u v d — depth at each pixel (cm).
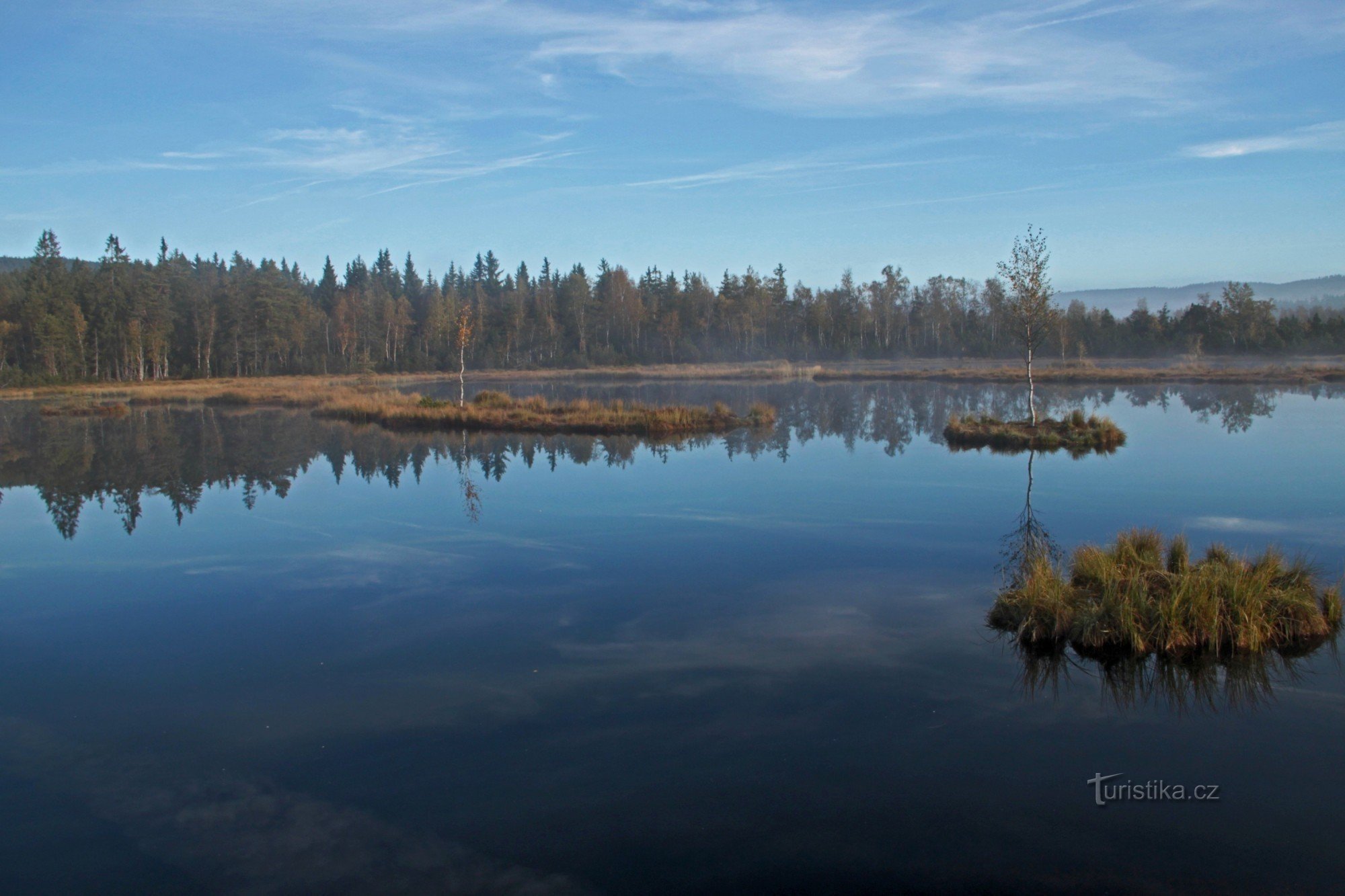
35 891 440
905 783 526
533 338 9850
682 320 10125
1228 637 740
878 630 800
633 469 1855
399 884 440
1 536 1264
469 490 1612
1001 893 422
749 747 576
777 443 2298
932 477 1670
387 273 12875
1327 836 466
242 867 457
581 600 916
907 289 10531
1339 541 1081
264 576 1038
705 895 424
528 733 604
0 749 600
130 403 4516
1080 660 721
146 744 602
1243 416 2762
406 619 866
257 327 7775
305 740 602
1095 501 1379
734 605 884
